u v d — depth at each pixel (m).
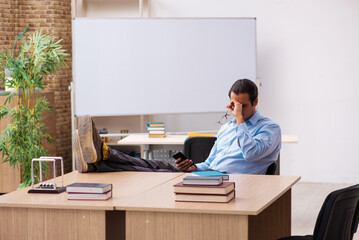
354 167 7.90
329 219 2.66
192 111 7.57
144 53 7.50
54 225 2.77
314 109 7.95
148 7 8.16
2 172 6.62
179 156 4.03
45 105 6.68
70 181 3.46
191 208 2.59
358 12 7.79
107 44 7.47
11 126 6.30
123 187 3.22
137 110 7.55
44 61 6.44
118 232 3.03
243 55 7.55
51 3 8.02
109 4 8.37
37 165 6.48
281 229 3.82
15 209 2.81
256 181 3.40
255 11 8.02
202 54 7.53
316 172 7.99
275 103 8.03
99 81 7.49
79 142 3.73
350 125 7.88
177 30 7.50
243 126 3.90
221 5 8.10
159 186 3.25
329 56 7.89
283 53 7.99
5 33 7.93
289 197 3.83
